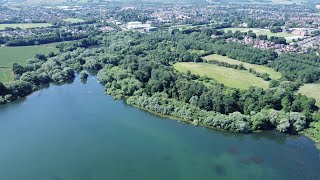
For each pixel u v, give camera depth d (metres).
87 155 189.12
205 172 174.50
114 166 179.62
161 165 180.38
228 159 185.62
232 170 176.25
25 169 177.12
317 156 188.38
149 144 199.88
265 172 174.38
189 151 192.88
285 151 193.62
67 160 184.75
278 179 168.88
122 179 169.50
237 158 186.75
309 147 197.88
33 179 169.50
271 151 193.38
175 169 176.88
